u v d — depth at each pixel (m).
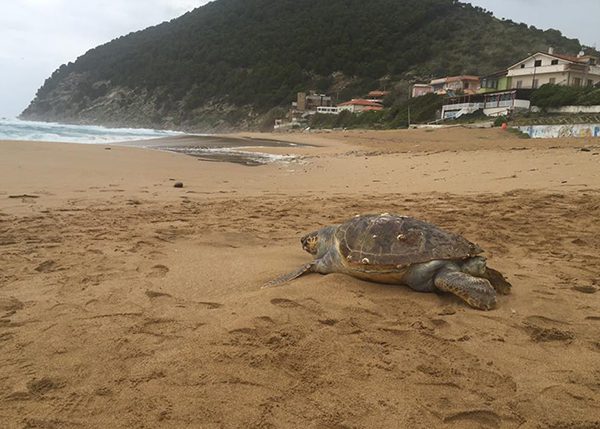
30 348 3.06
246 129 110.88
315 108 101.69
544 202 8.50
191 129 121.81
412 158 17.88
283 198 9.99
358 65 113.81
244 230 6.83
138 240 6.01
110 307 3.78
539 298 4.11
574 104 46.84
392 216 4.57
